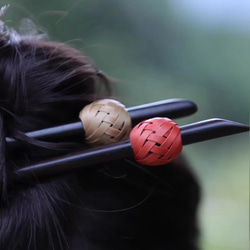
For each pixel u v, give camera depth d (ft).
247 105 6.61
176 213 1.79
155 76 6.32
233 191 5.85
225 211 5.49
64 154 1.65
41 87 1.66
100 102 1.66
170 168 1.79
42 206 1.64
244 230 5.26
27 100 1.65
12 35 1.71
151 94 6.07
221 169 6.12
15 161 1.63
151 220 1.75
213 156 6.24
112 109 1.65
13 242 1.63
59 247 1.65
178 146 1.63
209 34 6.91
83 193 1.68
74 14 5.38
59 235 1.65
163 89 6.26
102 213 1.69
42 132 1.64
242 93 6.63
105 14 5.96
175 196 1.79
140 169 1.73
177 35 6.76
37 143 1.63
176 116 1.71
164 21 6.70
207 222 5.20
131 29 6.33
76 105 1.69
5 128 1.63
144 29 6.46
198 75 6.64
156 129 1.62
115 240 1.70
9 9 1.99
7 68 1.65
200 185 1.87
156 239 1.76
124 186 1.72
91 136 1.64
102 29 5.98
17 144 1.63
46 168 1.63
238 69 6.78
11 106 1.64
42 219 1.64
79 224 1.67
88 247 1.68
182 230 1.80
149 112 1.69
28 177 1.63
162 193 1.77
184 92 6.47
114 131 1.64
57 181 1.65
